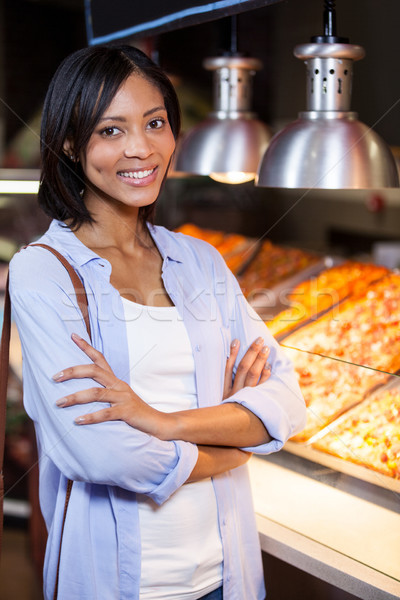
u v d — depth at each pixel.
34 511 2.49
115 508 1.24
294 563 1.46
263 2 1.47
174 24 1.78
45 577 1.33
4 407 1.31
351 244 3.61
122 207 1.32
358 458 1.39
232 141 1.96
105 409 1.15
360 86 2.57
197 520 1.28
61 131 1.23
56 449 1.18
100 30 2.17
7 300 1.29
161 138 1.25
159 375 1.28
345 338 1.74
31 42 3.80
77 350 1.18
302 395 1.42
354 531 1.39
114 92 1.19
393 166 1.50
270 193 3.20
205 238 2.88
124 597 1.25
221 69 1.99
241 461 1.32
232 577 1.33
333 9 1.49
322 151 1.45
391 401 1.32
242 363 1.40
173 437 1.21
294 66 2.99
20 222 2.58
